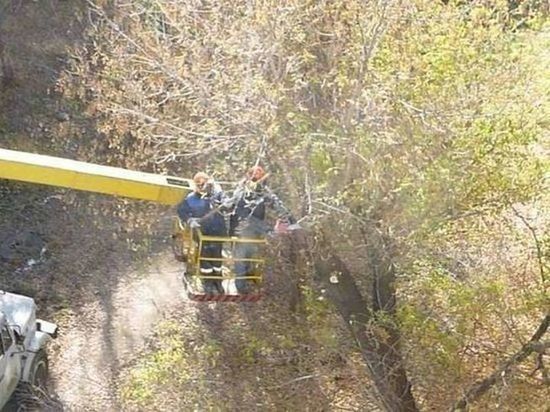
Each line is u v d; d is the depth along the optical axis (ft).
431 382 39.06
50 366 47.67
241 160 36.60
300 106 32.99
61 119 64.54
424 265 36.91
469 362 38.96
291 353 44.68
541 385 36.55
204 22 35.24
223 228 36.78
